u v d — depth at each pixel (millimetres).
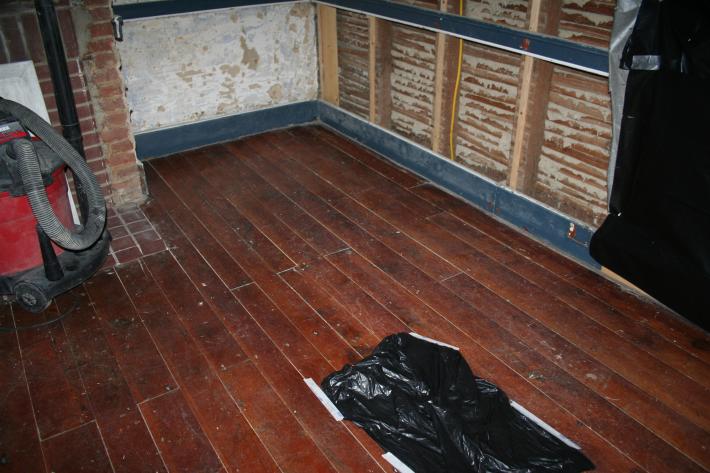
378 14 3615
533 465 1828
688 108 2152
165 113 4008
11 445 1916
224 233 3145
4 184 2289
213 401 2094
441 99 3461
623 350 2326
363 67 4051
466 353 2320
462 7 3152
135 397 2107
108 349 2334
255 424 2004
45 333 2418
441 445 1898
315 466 1853
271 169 3871
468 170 3391
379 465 1858
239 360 2283
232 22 3990
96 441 1934
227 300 2625
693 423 2004
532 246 3025
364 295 2662
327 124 4578
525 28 2785
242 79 4215
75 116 2852
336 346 2359
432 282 2750
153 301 2613
